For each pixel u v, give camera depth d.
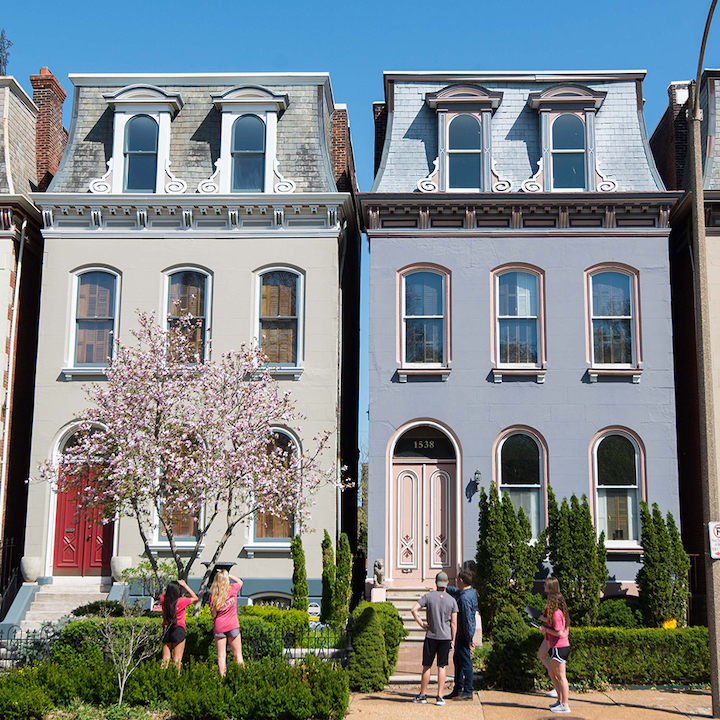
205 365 17.03
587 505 17.61
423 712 12.22
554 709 12.27
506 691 13.60
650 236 20.09
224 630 13.34
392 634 14.71
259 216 20.45
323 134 21.12
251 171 20.89
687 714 12.23
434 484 19.64
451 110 20.94
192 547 19.05
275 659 13.73
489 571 17.28
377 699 13.05
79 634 14.07
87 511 18.22
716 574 12.36
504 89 21.34
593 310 20.03
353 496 23.72
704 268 13.30
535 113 21.11
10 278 20.17
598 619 17.09
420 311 20.19
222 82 21.50
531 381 19.66
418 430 19.84
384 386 19.73
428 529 19.45
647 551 17.36
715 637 12.16
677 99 22.34
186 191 20.70
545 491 19.28
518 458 19.52
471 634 13.26
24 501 20.86
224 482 15.95
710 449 12.81
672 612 17.02
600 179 20.45
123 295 20.25
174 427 16.08
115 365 16.56
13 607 18.45
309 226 20.44
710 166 20.73
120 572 18.67
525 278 20.27
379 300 20.06
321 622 17.50
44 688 12.38
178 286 20.44
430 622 12.90
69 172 21.03
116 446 15.84
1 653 16.14
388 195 20.00
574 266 20.08
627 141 20.86
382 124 23.38
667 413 19.45
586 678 13.95
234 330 20.03
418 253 20.22
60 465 16.69
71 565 19.52
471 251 20.19
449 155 20.80
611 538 19.16
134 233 20.47
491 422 19.53
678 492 19.44
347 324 22.81
